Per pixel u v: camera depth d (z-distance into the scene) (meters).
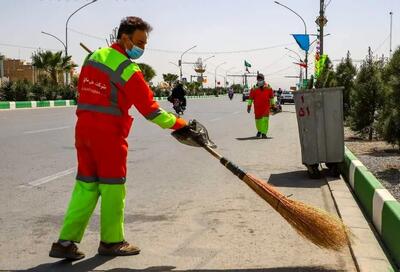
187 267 4.09
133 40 4.09
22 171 8.41
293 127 19.11
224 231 5.05
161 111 4.07
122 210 4.29
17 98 39.62
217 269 4.04
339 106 7.51
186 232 5.03
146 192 6.90
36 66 50.03
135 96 4.00
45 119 22.03
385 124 10.00
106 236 4.30
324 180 7.69
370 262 4.08
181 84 26.03
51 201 6.34
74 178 7.84
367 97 13.88
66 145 12.10
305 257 4.29
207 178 7.95
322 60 20.09
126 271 3.99
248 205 6.12
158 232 5.04
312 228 4.12
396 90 9.59
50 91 43.09
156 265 4.12
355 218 5.42
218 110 33.16
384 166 8.69
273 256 4.32
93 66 4.05
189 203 6.26
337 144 7.55
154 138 14.09
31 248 4.55
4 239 4.81
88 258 4.27
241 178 4.26
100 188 4.16
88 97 4.06
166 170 8.70
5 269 4.04
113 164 4.11
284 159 10.05
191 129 4.21
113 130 4.07
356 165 6.74
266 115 14.46
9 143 12.40
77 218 4.14
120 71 3.99
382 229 4.68
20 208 5.98
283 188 7.12
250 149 11.74
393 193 6.48
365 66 14.23
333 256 4.32
